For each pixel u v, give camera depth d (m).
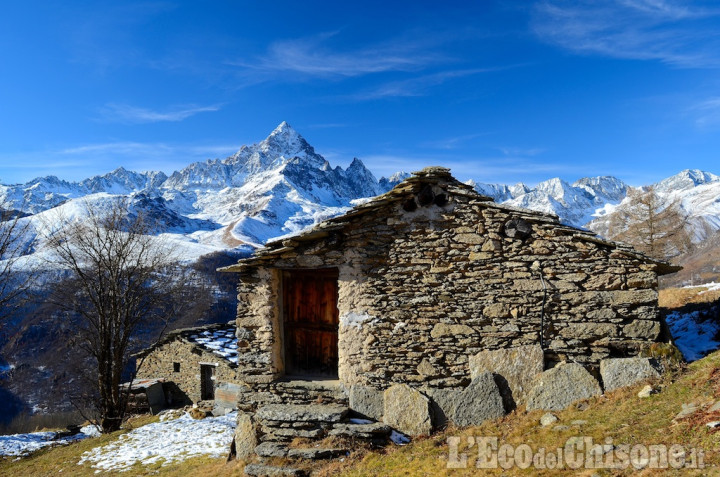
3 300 24.12
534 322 10.54
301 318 12.41
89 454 16.05
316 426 10.95
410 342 11.08
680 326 13.74
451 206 11.20
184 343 27.19
